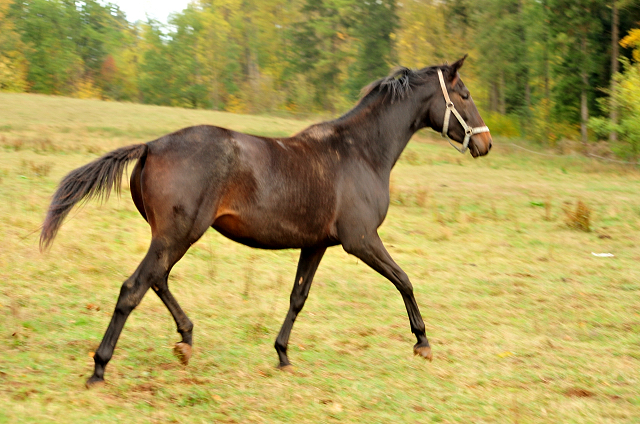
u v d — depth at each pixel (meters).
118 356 5.62
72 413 4.29
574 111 40.41
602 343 7.04
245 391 5.11
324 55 69.56
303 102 68.31
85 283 7.58
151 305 7.23
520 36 45.84
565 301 8.61
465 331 7.32
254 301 7.83
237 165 5.00
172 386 5.05
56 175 14.25
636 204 16.88
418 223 13.36
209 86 72.50
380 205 5.76
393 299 8.46
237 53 76.12
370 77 65.06
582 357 6.51
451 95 6.32
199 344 6.20
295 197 5.23
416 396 5.33
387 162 6.00
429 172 22.73
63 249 8.50
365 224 5.63
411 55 53.06
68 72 73.44
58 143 21.11
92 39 79.12
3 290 6.89
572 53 38.50
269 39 75.69
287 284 8.66
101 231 9.84
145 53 73.62
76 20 77.56
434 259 10.63
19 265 7.70
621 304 8.52
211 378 5.35
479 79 50.00
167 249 4.85
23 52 70.69
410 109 6.16
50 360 5.29
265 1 75.81
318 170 5.43
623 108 29.44
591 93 40.44
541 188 19.80
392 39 64.06
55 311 6.59
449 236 12.27
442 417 4.91
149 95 73.56
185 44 72.38
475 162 27.53
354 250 5.66
